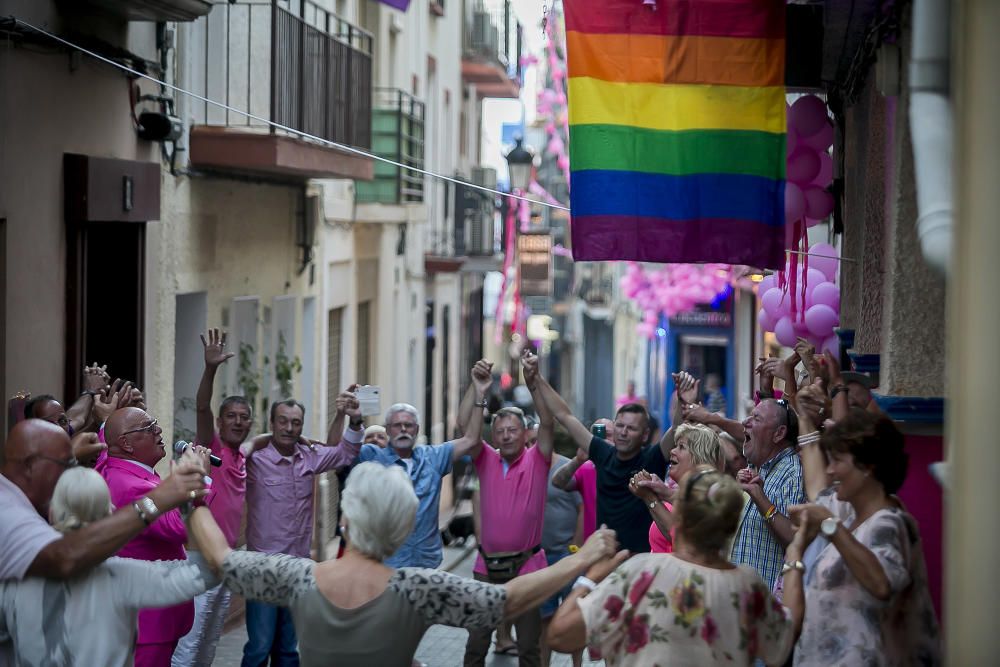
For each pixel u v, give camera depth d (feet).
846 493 20.43
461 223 109.50
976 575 13.20
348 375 74.13
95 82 39.52
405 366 90.38
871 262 33.55
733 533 18.89
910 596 20.34
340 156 59.57
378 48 80.74
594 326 187.93
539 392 34.88
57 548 19.90
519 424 35.19
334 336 72.38
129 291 43.21
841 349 39.52
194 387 50.65
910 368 27.63
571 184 31.35
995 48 13.03
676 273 103.96
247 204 55.47
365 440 35.47
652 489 25.45
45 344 36.70
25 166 35.01
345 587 18.45
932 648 20.35
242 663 33.55
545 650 35.70
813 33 35.12
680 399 33.24
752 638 18.49
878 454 20.16
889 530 19.80
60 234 37.47
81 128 38.60
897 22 26.48
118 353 43.21
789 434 27.68
